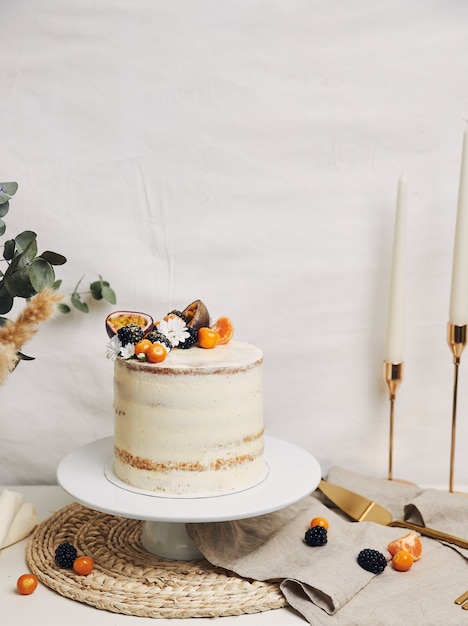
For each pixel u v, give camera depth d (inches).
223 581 40.8
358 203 55.0
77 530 47.5
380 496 51.7
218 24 53.2
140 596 38.9
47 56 53.1
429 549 44.9
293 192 54.7
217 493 41.0
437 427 57.4
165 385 40.0
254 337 56.0
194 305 47.0
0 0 52.4
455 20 53.5
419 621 36.6
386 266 55.5
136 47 53.2
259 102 53.9
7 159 53.9
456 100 54.2
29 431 56.7
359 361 56.6
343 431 57.3
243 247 55.1
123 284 55.2
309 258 55.4
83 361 56.0
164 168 54.3
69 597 39.4
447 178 54.9
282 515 47.2
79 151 54.0
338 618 37.0
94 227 54.7
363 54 53.7
